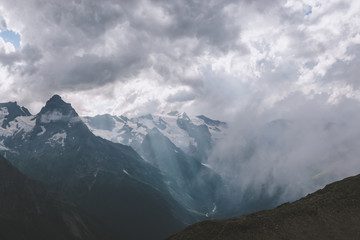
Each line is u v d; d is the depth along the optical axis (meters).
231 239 85.81
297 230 84.38
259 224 88.69
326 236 80.81
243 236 85.94
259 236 84.81
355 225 81.88
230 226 89.62
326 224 84.12
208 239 87.75
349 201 89.38
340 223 83.44
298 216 88.94
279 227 86.31
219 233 88.62
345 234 80.06
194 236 90.06
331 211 87.81
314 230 83.31
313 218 87.00
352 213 85.44
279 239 82.62
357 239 77.88
